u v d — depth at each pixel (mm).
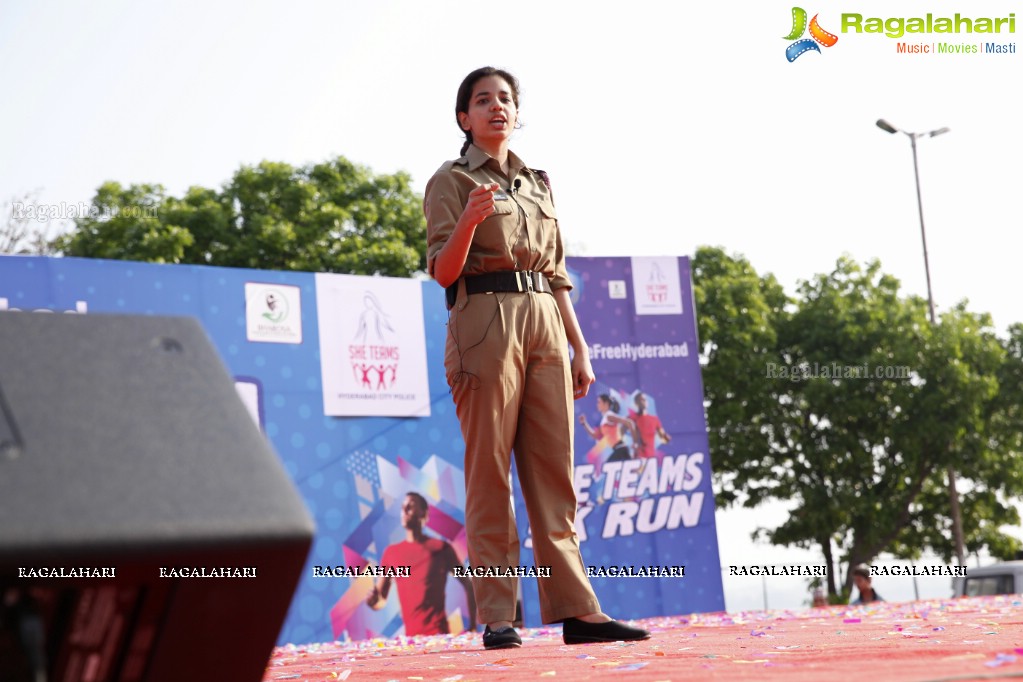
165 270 8016
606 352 9469
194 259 15375
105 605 833
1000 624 2645
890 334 18453
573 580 2711
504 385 2670
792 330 19062
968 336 18422
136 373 929
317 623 8188
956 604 6352
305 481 8312
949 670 1385
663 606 9281
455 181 2764
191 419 905
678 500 9492
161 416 896
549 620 2732
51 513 782
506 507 2746
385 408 8711
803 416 18500
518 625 8805
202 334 1006
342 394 8547
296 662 3123
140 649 863
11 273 7520
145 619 853
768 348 18641
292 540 850
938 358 17969
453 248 2598
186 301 8062
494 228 2697
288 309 8430
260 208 15891
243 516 839
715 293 18781
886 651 1775
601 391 9391
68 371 903
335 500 8398
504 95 2824
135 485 828
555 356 2756
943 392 17812
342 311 8648
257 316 8297
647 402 9531
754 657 1845
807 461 18156
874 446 18438
